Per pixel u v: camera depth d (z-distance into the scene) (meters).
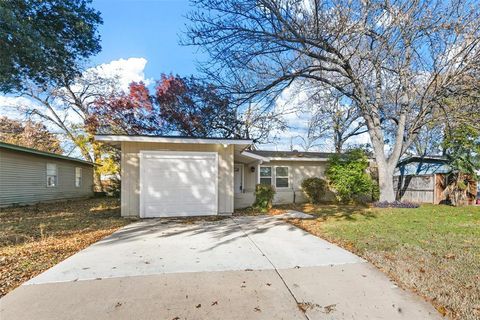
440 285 3.23
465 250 4.62
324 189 13.87
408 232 6.07
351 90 12.03
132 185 8.90
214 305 2.83
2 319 2.57
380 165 12.30
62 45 8.46
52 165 15.49
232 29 7.86
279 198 14.79
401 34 9.24
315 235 6.03
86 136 19.09
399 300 2.93
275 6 7.83
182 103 15.74
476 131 11.12
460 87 10.19
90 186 20.00
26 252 4.69
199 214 9.18
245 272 3.73
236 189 14.66
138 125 16.45
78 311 2.71
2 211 10.69
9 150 12.18
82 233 6.35
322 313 2.68
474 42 9.18
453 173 12.73
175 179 9.07
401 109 11.87
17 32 6.88
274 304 2.86
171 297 3.00
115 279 3.48
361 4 8.45
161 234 6.21
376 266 3.92
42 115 19.78
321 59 9.50
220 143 9.08
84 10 8.97
